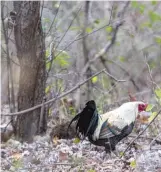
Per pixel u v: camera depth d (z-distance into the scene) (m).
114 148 11.95
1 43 15.12
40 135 13.92
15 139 13.91
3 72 16.28
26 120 13.84
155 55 22.91
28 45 13.50
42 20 15.45
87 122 12.00
